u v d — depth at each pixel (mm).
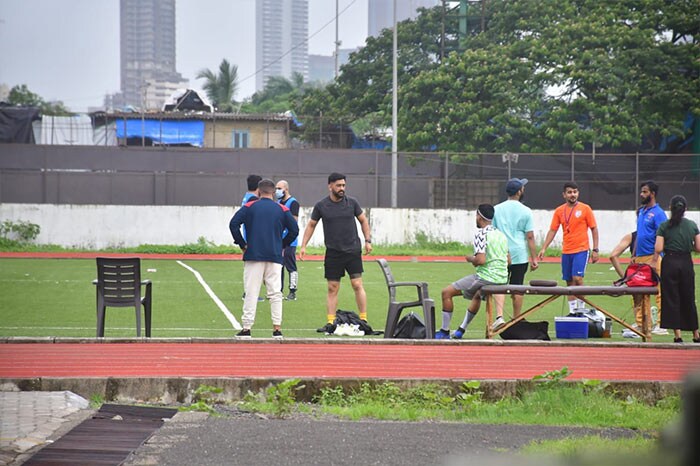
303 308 36594
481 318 34500
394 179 83625
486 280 26922
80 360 22406
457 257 71000
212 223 74812
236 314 34562
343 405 19656
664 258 26562
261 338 25469
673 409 19031
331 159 103875
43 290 42656
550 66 101062
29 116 114500
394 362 22609
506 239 27609
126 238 74062
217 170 104562
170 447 14602
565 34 101500
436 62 116688
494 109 98688
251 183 34406
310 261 64688
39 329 29938
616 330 31500
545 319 34750
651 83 98125
